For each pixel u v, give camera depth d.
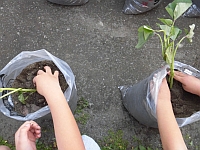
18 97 1.08
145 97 1.07
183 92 1.09
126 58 1.40
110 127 1.33
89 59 1.38
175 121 0.96
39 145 1.28
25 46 1.37
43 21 1.40
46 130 1.30
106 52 1.39
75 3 1.40
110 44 1.40
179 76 1.06
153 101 1.01
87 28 1.41
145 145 1.33
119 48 1.40
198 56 1.44
